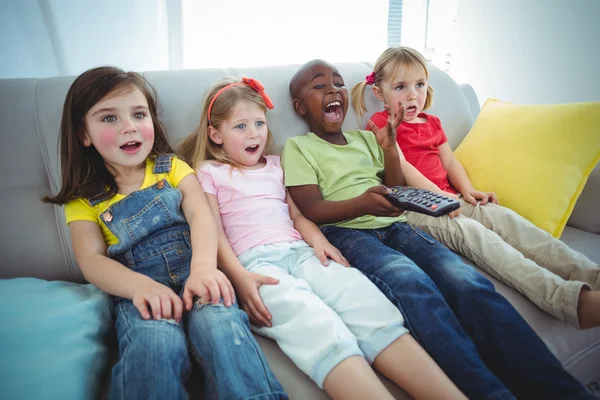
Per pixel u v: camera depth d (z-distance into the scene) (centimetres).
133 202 83
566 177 97
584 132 97
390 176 104
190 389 64
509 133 110
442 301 73
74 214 81
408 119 122
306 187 98
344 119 117
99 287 74
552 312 76
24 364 55
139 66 149
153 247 82
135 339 62
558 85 154
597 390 92
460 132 132
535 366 66
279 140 109
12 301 66
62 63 138
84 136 81
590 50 141
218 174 97
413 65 115
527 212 101
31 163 86
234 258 85
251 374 59
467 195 110
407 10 186
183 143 99
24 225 84
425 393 62
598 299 71
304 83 105
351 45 175
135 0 142
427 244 90
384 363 66
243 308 79
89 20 138
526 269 81
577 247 95
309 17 165
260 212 95
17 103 88
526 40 162
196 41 153
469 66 191
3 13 126
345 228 97
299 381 64
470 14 185
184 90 102
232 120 96
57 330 62
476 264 93
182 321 71
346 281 78
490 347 71
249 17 157
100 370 62
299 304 70
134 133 80
